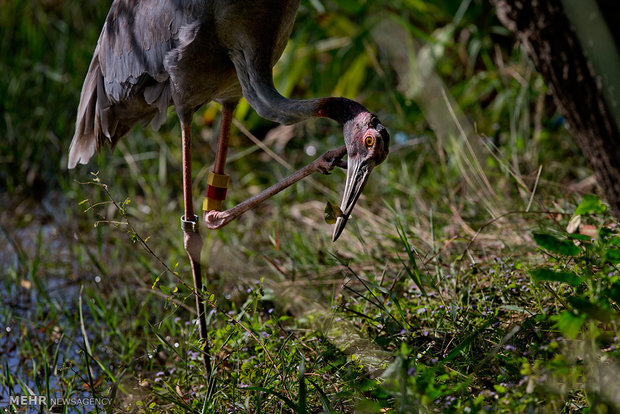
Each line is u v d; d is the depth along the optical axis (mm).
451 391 3959
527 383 3914
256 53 4824
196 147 9758
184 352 5547
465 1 8977
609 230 4762
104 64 5594
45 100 10258
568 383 3969
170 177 9172
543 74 4641
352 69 9719
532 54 4617
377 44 9734
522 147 7926
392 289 5570
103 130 5832
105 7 11484
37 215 8828
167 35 4980
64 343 6238
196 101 5141
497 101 8586
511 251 6031
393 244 6762
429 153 8477
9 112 9883
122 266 7480
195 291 5012
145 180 9031
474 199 7188
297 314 6223
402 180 8062
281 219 7816
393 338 4902
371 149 4336
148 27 5098
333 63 9867
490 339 4816
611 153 4492
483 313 5008
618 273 4766
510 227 6516
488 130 8477
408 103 8891
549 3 4336
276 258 7102
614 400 3701
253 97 4934
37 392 5453
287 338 4895
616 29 4195
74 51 10820
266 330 5422
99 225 8125
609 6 4168
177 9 4883
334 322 5559
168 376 5543
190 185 5262
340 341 5246
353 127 4434
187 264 7195
